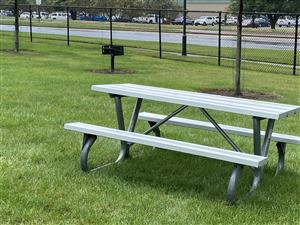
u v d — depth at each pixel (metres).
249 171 7.24
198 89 14.62
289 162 7.78
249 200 6.27
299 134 9.52
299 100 13.60
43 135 8.46
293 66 21.62
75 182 6.57
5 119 9.28
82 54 23.61
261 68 22.27
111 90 7.41
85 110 10.48
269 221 5.77
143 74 17.41
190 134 9.03
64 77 14.99
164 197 6.27
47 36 35.47
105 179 6.72
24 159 7.29
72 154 7.64
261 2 63.66
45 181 6.53
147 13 60.28
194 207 6.02
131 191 6.39
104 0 75.69
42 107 10.49
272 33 37.00
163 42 35.59
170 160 7.69
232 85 15.77
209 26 69.06
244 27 39.47
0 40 29.55
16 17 22.34
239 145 8.51
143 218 5.71
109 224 5.56
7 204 5.86
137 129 9.05
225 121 10.25
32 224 5.50
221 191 6.54
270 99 13.62
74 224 5.53
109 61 20.92
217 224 5.66
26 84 13.18
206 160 7.73
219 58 22.70
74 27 50.12
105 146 8.09
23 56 21.02
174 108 11.16
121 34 43.56
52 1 80.19
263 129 9.75
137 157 7.76
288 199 6.37
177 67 20.59
